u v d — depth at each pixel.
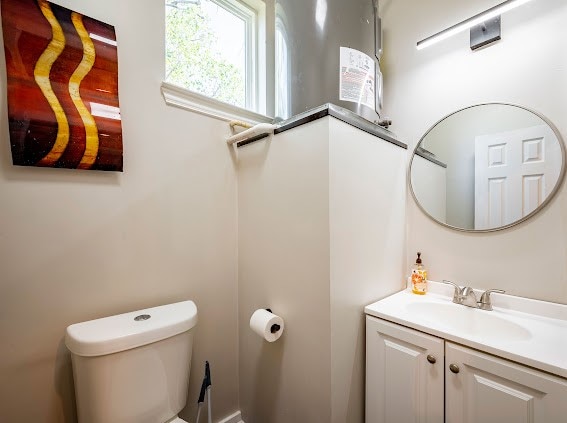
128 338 0.84
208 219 1.30
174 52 1.30
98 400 0.80
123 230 1.04
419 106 1.41
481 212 1.21
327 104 0.99
